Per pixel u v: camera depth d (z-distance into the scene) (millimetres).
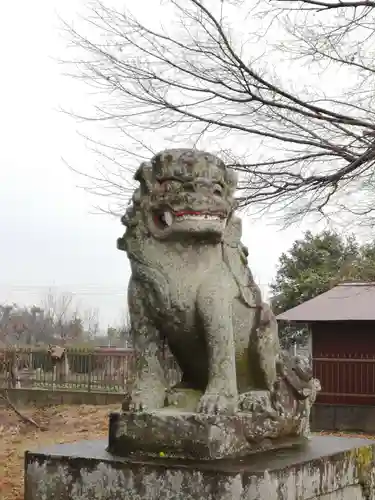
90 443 3549
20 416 12453
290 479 2924
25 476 3234
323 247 21344
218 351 3162
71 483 3082
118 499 2949
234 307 3377
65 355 15969
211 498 2748
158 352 3332
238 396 3295
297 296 20594
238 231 3518
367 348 12391
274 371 3447
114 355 15461
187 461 2930
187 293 3232
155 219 3334
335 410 11828
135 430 3115
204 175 3211
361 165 5980
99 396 14883
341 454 3418
